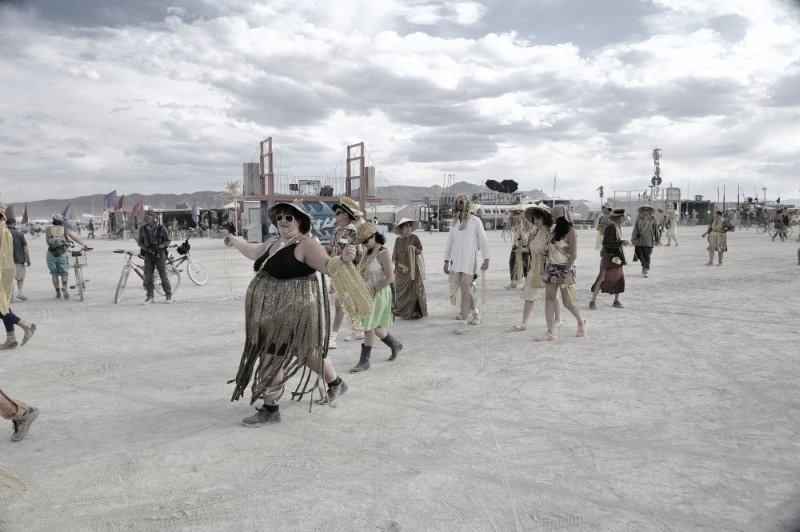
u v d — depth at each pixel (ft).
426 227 188.14
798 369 20.07
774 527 9.96
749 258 67.00
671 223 90.48
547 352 23.00
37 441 14.19
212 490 11.48
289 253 14.71
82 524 10.25
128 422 15.51
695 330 26.91
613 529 9.96
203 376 20.10
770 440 13.78
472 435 14.29
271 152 98.43
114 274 57.77
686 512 10.50
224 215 169.68
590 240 120.47
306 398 17.30
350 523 10.21
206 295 41.45
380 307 20.36
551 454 13.10
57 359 22.57
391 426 14.96
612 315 31.09
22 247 39.19
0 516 10.55
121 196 175.22
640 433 14.32
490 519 10.32
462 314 27.27
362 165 102.83
